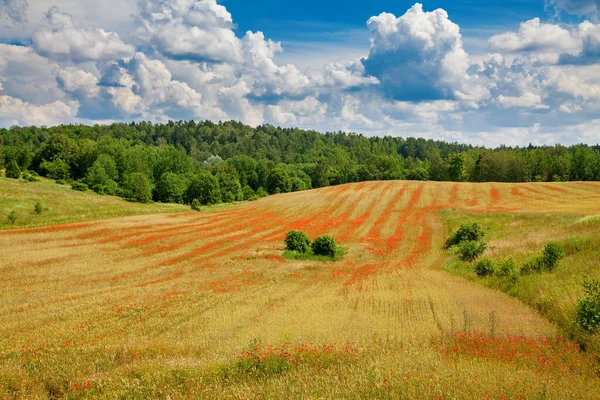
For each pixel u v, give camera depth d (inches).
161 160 4554.6
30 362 442.0
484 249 1282.0
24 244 1573.6
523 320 573.9
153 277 1176.2
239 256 1480.1
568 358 405.7
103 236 1813.5
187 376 374.6
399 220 2247.8
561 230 1288.1
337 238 1894.7
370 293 901.2
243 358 413.1
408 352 431.8
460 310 679.7
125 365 419.8
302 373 370.9
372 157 5684.1
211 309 791.1
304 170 5836.6
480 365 379.6
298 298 884.6
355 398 297.7
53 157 4320.9
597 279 626.5
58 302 865.5
